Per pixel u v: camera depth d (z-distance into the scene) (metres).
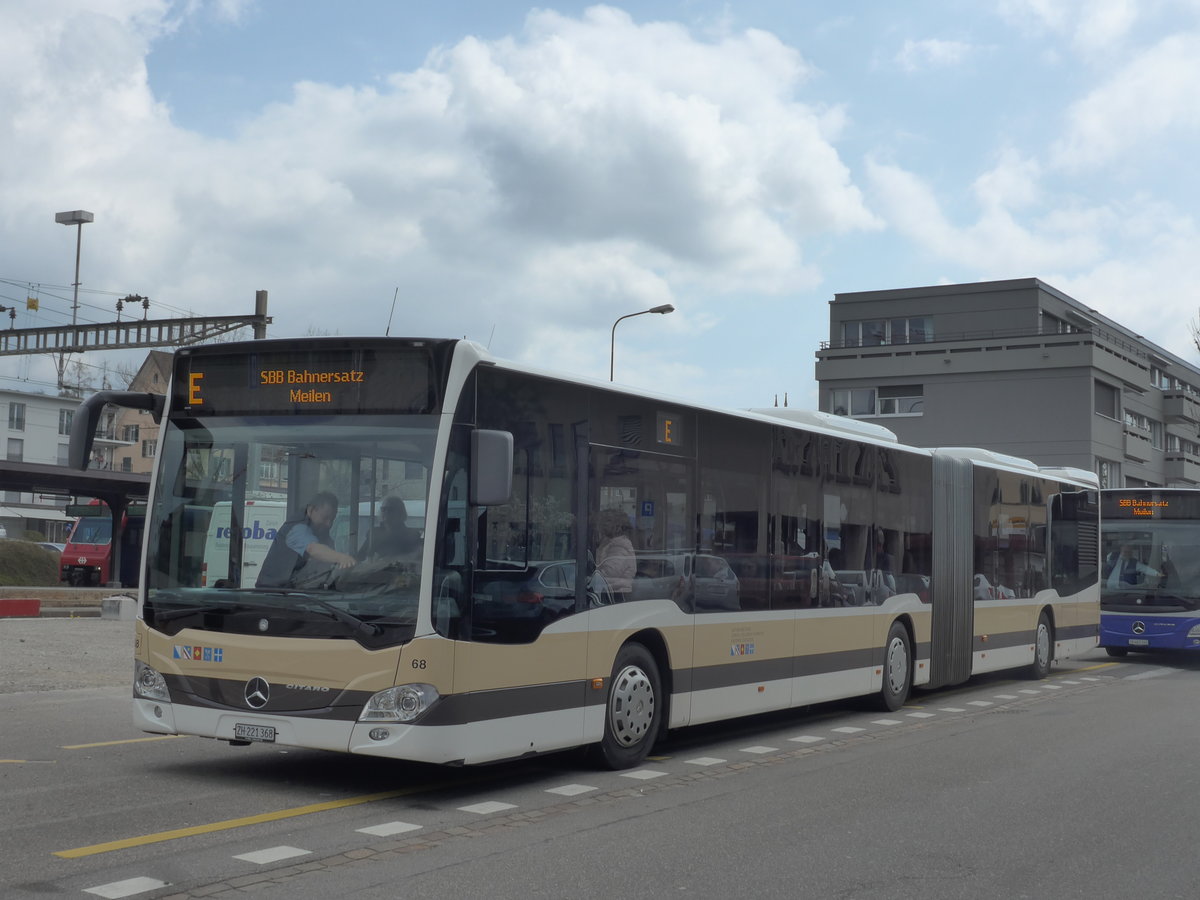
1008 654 18.41
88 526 44.19
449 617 8.43
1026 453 60.22
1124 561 24.33
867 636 14.28
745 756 11.39
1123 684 19.28
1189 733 13.24
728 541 11.67
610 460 10.10
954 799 9.30
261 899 6.09
